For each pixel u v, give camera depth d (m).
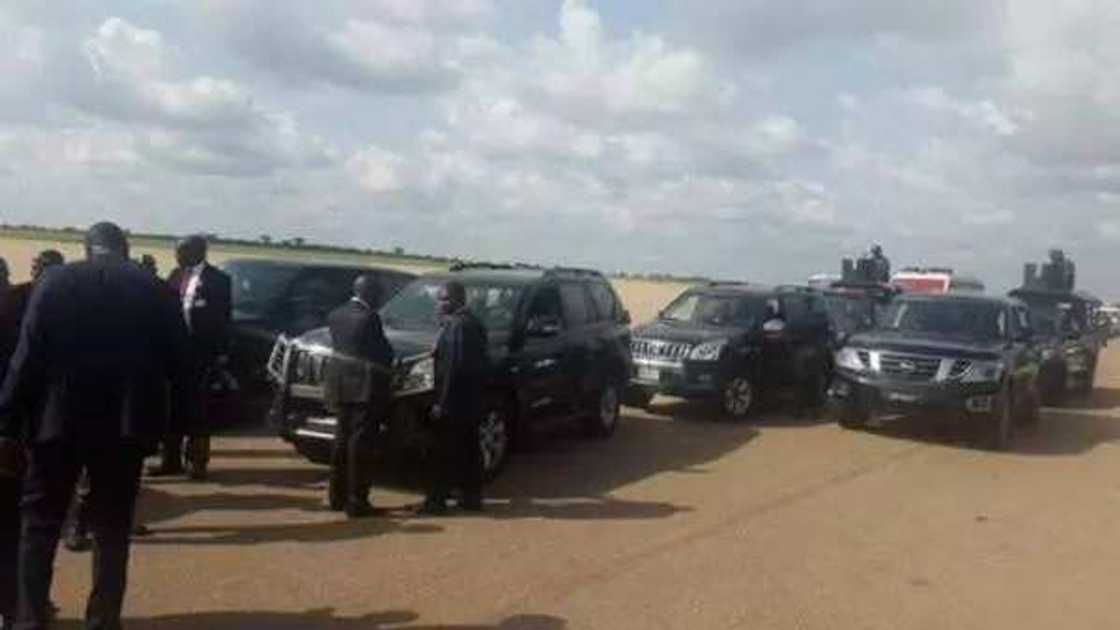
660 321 16.28
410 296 11.42
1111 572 8.06
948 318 15.54
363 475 8.66
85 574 6.80
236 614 6.22
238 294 12.92
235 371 12.07
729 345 15.06
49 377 5.41
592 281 13.02
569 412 12.09
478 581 7.06
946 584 7.57
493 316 10.98
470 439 9.01
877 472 11.82
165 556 7.31
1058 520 9.81
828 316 17.52
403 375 9.26
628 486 10.43
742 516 9.33
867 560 8.09
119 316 5.50
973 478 11.77
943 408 13.73
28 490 5.44
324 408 9.55
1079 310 21.47
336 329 8.66
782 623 6.55
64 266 5.54
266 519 8.43
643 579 7.30
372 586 6.86
